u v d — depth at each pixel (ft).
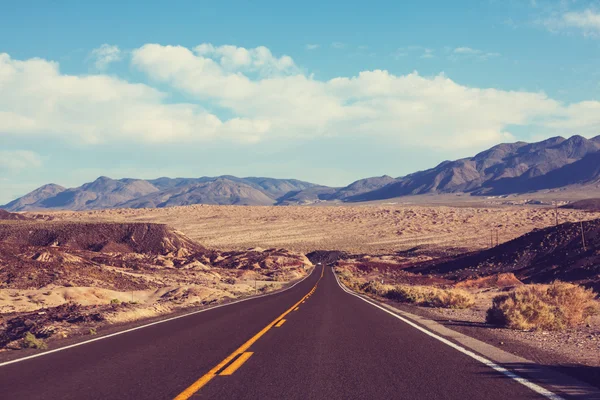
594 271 160.04
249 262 358.02
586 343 41.50
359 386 24.62
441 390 23.66
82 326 56.49
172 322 57.11
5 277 133.08
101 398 22.72
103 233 358.43
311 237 581.94
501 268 240.53
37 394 23.61
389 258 411.34
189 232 604.08
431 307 86.38
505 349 36.24
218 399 22.27
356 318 60.03
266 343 39.29
